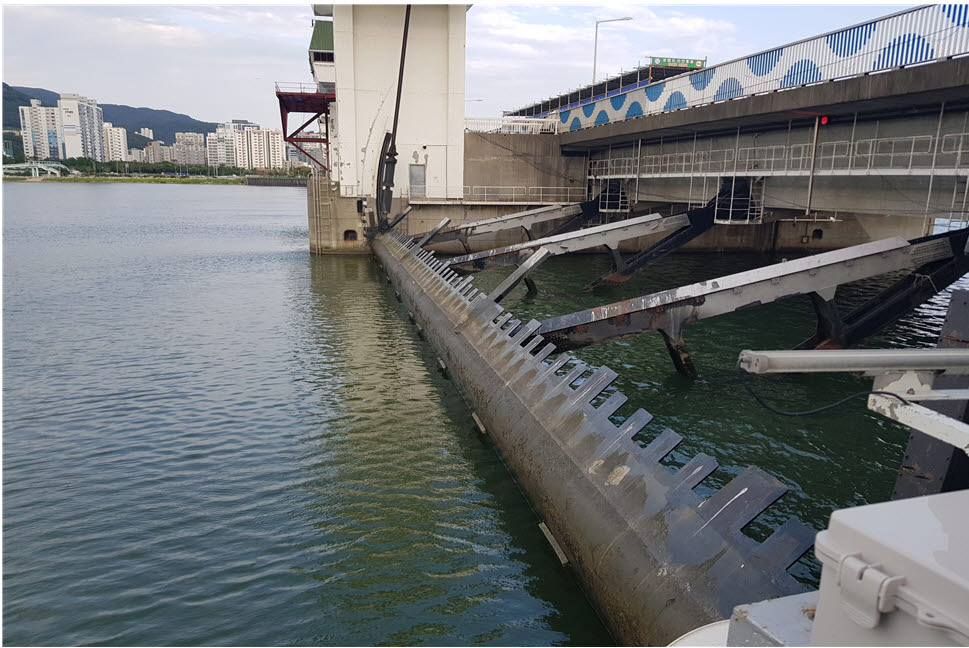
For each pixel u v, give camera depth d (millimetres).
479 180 56656
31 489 12617
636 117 42000
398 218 50562
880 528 2506
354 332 26375
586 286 36219
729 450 14180
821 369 4328
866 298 33406
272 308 31234
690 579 7051
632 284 37938
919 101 23922
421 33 51406
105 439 15133
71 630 8547
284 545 10523
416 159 53656
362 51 51031
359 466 13570
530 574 9625
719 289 18344
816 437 14914
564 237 34500
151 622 8680
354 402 17688
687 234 36750
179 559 10172
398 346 24078
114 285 37562
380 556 10148
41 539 10805
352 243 52781
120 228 80438
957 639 2094
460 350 19078
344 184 52688
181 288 36750
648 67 63406
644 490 8672
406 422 16141
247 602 9062
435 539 10641
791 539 6824
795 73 29016
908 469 9250
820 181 31156
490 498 12070
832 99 25562
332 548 10414
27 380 19656
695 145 41438
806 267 18641
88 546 10562
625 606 7695
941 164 24656
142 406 17391
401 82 49031
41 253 52969
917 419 3760
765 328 26188
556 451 11055
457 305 22578
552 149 57375
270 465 13641
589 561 8766
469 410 17016
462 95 52719
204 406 17359
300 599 9109
